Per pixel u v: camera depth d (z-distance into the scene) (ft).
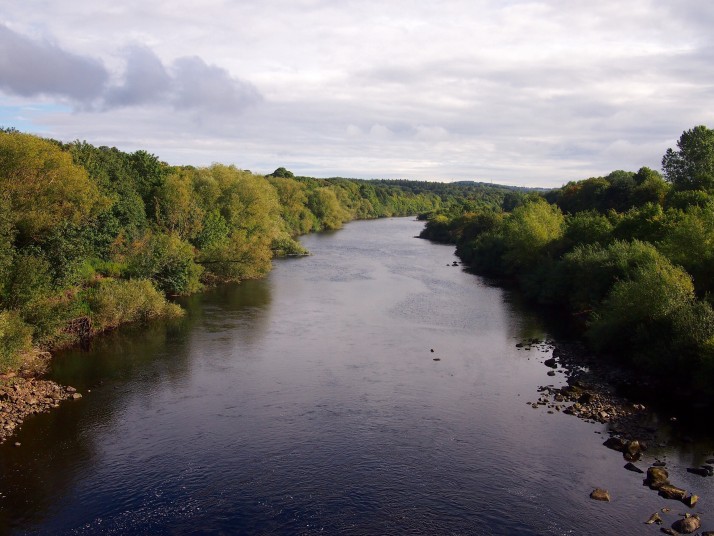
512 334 144.66
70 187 146.51
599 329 124.77
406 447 79.77
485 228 334.24
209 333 140.77
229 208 264.11
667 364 102.63
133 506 65.21
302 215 451.94
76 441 80.74
